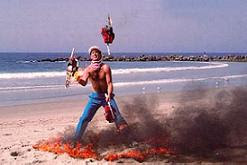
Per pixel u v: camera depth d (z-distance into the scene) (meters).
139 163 6.09
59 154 6.58
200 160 6.21
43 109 13.77
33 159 6.27
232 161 6.12
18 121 10.89
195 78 30.05
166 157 6.38
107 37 7.20
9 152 6.73
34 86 22.48
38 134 8.70
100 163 6.07
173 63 88.06
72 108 14.23
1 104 14.91
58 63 86.19
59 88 21.67
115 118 6.76
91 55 6.76
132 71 41.94
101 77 6.66
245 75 34.41
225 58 115.62
